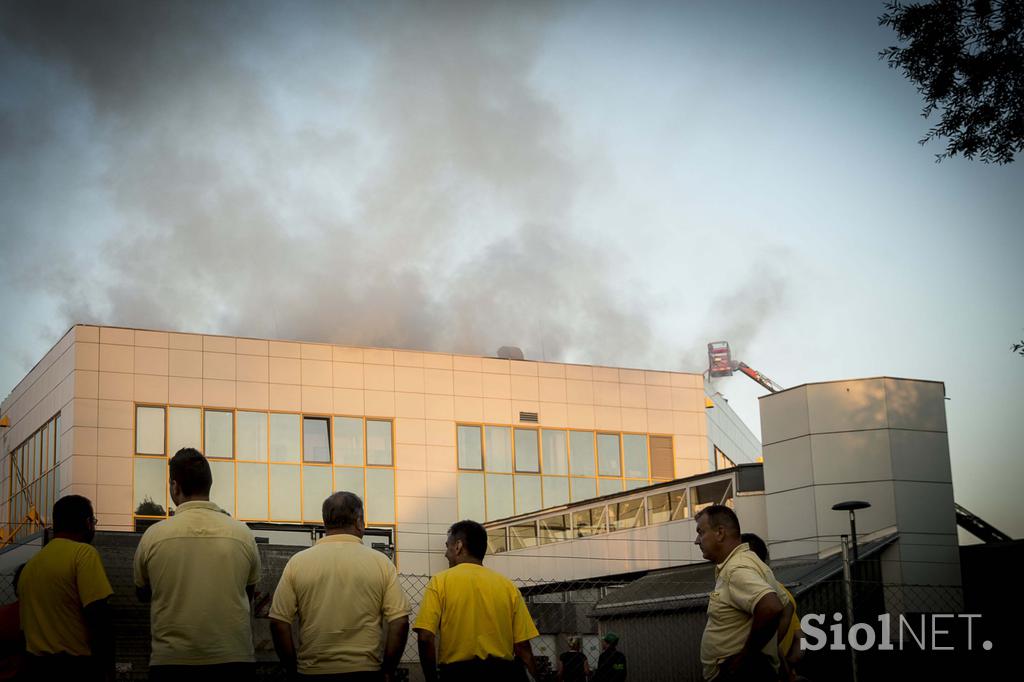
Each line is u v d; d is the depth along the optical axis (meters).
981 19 19.08
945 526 28.66
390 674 7.79
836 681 18.70
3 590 16.14
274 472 46.00
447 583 8.09
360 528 8.01
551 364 52.56
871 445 28.89
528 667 8.27
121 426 43.88
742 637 7.15
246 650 7.37
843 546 14.59
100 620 7.26
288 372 47.22
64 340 45.12
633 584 27.19
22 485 48.00
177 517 7.38
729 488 33.84
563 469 51.53
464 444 49.75
